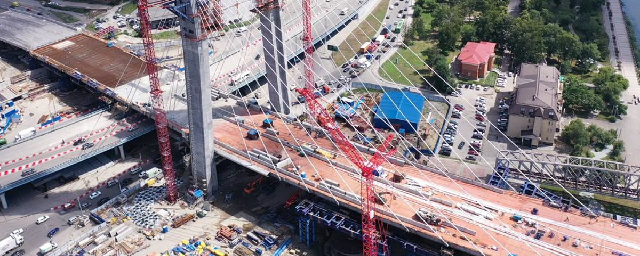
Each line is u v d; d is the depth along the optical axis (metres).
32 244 192.75
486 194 185.25
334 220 181.88
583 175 198.25
